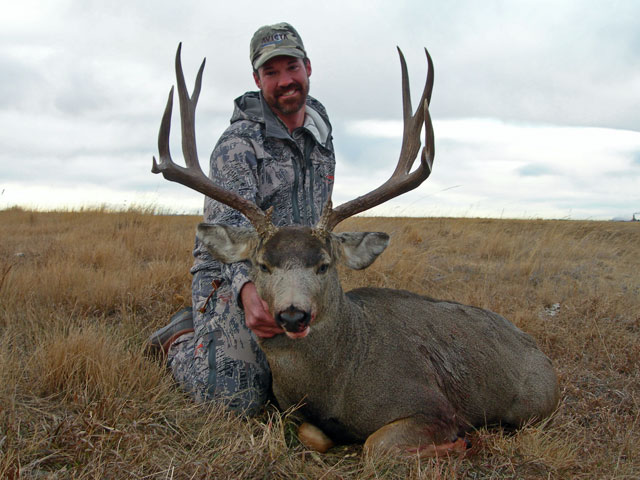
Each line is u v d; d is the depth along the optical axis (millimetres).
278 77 1772
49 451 1124
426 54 1502
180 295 2336
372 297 1669
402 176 1518
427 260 3395
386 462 1253
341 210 1474
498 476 1266
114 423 1251
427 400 1409
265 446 1204
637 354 1988
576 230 5414
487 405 1609
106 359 1549
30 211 6305
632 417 1596
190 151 1512
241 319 1652
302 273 1312
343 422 1442
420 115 1562
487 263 3664
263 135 1781
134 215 5074
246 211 1438
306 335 1358
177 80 1520
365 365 1438
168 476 1080
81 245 3432
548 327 2250
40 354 1562
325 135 1935
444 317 1685
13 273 2443
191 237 3912
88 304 2268
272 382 1603
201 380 1593
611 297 2670
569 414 1638
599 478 1238
